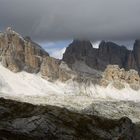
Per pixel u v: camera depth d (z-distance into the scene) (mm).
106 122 169250
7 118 146250
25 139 130500
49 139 139000
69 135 146000
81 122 161250
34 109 164375
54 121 150500
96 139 152375
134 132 173125
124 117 173000
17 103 171750
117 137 160875
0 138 123312
